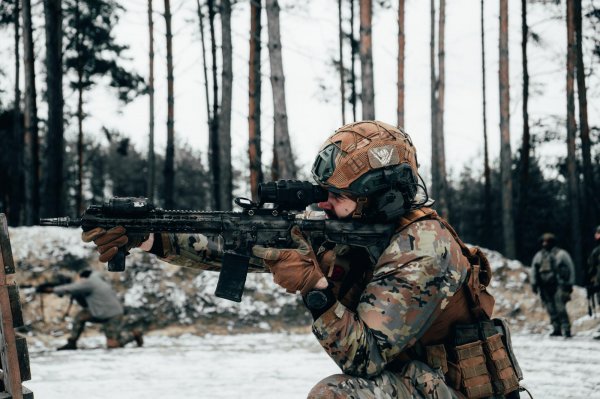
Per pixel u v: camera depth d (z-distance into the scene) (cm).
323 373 701
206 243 245
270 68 1307
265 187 219
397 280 210
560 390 586
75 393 579
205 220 216
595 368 736
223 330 1332
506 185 2225
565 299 1208
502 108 2228
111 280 1368
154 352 954
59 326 1227
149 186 2473
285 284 207
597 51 2433
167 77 2469
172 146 2486
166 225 217
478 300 228
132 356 893
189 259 246
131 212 214
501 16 2225
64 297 1282
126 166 5316
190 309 1360
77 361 828
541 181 2744
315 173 227
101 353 948
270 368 745
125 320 1299
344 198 221
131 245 236
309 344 1088
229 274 214
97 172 5353
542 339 1148
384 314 207
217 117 2706
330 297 204
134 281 1380
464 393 222
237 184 3894
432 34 2588
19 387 248
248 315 1370
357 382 210
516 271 1576
